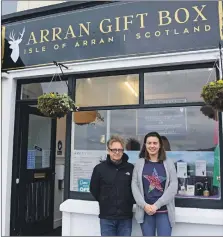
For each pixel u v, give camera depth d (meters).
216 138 3.94
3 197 4.71
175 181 3.39
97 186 3.48
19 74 4.84
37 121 5.27
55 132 5.59
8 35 4.99
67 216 4.31
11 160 4.82
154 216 3.38
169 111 4.20
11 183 4.80
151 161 3.49
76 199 4.40
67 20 4.67
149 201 3.34
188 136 4.08
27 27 4.89
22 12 4.92
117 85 4.45
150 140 3.45
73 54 4.58
